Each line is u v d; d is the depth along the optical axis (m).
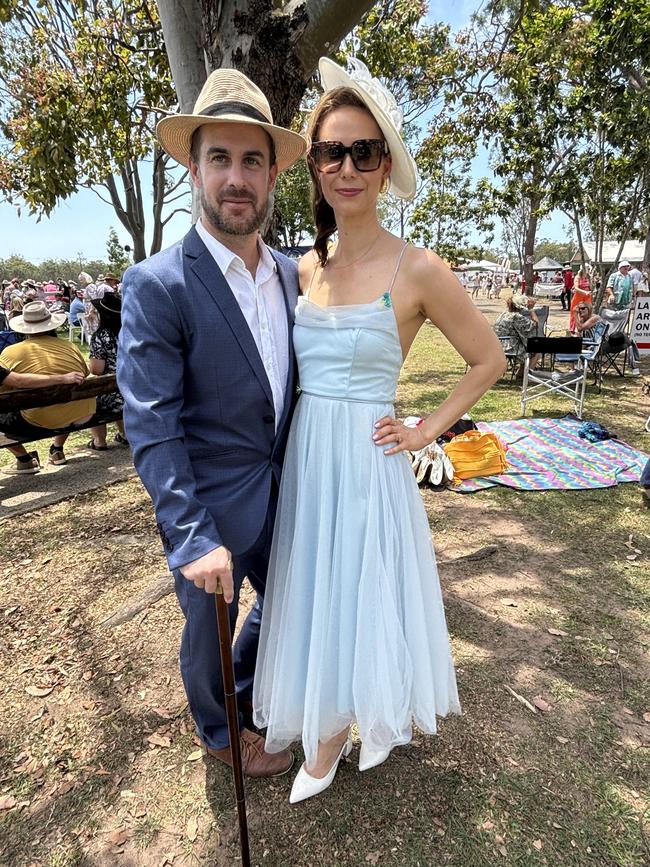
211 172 1.44
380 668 1.53
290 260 1.83
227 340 1.46
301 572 1.59
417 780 1.80
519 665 2.35
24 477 4.65
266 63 2.49
